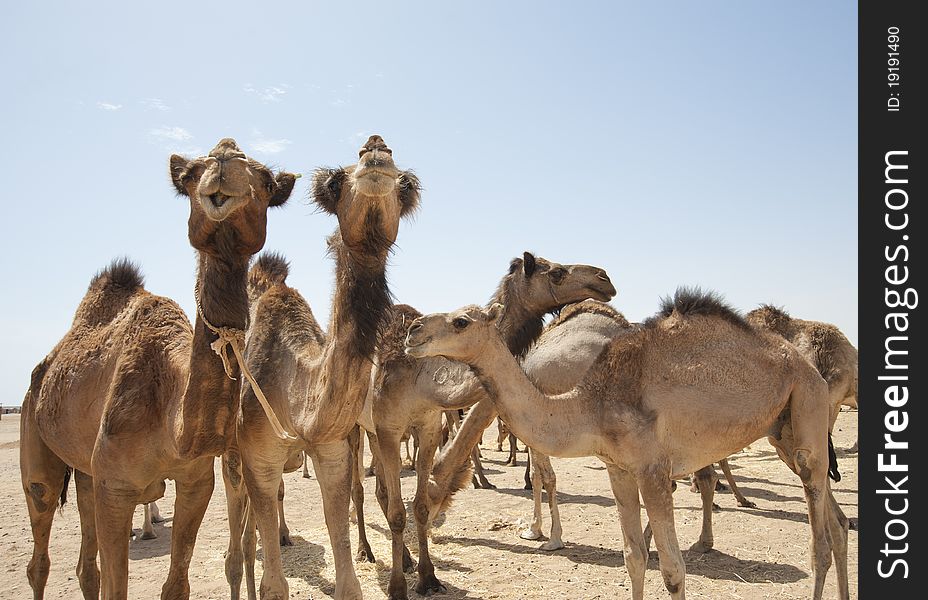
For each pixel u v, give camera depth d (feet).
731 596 21.30
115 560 15.69
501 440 61.52
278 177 15.31
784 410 19.94
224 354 14.24
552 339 26.45
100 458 15.62
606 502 36.47
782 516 31.68
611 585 22.71
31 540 30.63
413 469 50.31
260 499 17.11
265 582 16.74
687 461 18.74
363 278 15.14
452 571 24.93
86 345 18.61
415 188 16.40
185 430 14.43
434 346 17.38
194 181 13.69
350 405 15.34
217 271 14.19
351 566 16.03
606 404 17.95
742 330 19.71
